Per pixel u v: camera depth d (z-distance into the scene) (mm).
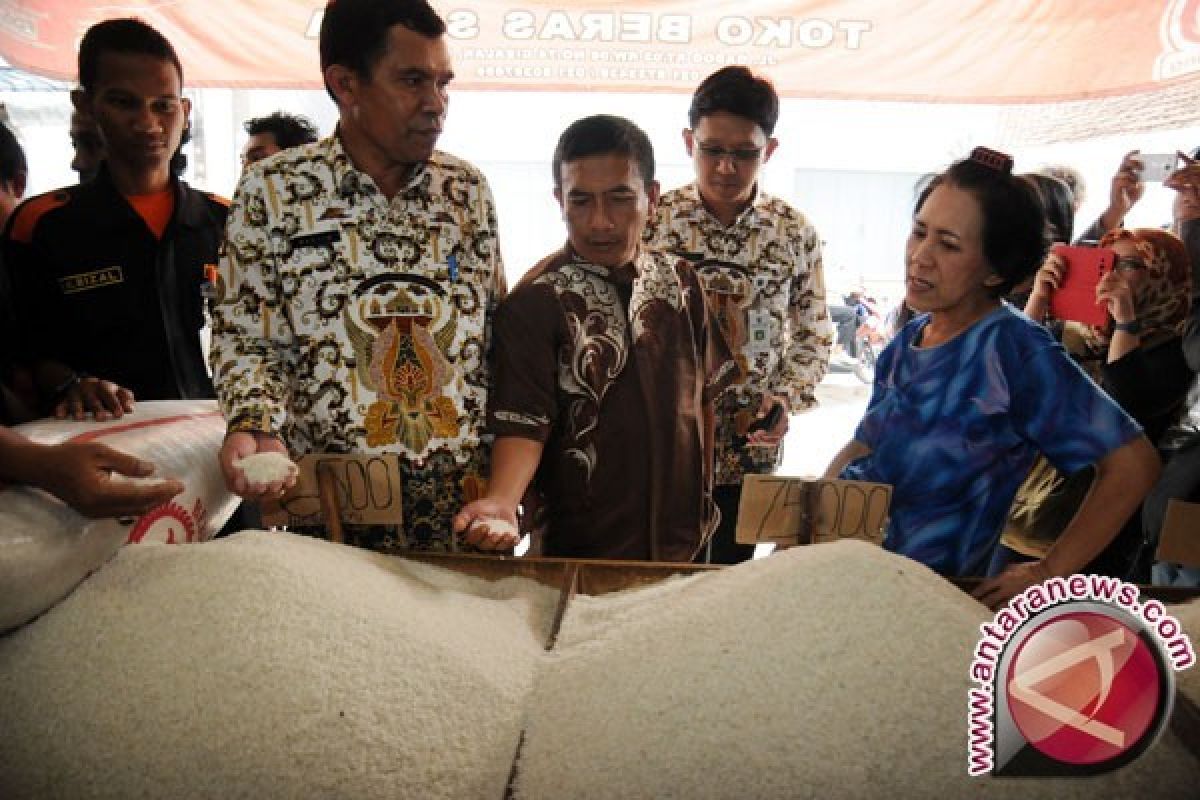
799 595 909
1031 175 1990
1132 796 772
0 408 1317
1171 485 1451
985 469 1105
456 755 789
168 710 770
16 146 1724
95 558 922
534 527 1404
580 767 798
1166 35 2660
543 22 2721
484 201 1271
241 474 1001
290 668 801
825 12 2713
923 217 1086
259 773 740
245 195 1167
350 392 1198
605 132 1172
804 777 764
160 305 1612
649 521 1267
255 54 2729
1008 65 2748
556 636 1016
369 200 1177
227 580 884
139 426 1213
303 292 1176
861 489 1130
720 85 1798
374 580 998
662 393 1253
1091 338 1911
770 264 1982
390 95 1081
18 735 783
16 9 2621
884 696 803
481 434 1281
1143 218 4477
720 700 821
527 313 1212
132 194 1612
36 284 1569
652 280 1291
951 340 1122
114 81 1491
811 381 2053
